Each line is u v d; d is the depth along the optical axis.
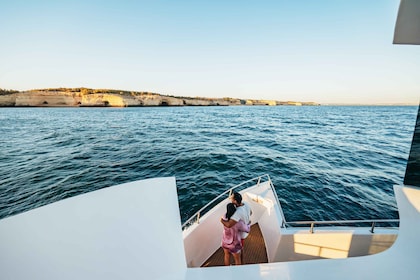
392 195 7.75
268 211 3.77
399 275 1.36
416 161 1.76
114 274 1.23
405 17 1.66
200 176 10.05
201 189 8.62
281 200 7.41
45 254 1.21
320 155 13.51
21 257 1.16
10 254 1.16
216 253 3.48
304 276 1.34
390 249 1.58
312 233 3.07
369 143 17.48
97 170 11.10
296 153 14.05
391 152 14.25
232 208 2.73
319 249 3.06
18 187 9.04
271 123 33.78
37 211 1.47
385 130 25.36
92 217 1.55
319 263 1.44
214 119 40.84
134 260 1.34
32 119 38.81
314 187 8.45
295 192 8.03
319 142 17.88
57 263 1.18
